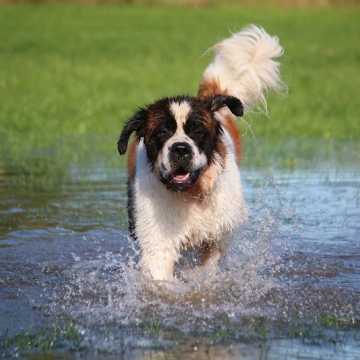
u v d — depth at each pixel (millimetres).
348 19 60969
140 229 10547
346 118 25109
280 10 66562
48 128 23875
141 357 7969
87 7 68188
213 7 68938
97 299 9969
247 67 12938
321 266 11297
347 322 8977
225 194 10562
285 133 22641
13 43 47000
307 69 37188
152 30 53625
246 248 11789
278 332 8680
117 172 17547
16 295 10086
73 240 12555
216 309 9508
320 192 15445
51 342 8266
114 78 34125
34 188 15953
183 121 9891
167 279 10430
